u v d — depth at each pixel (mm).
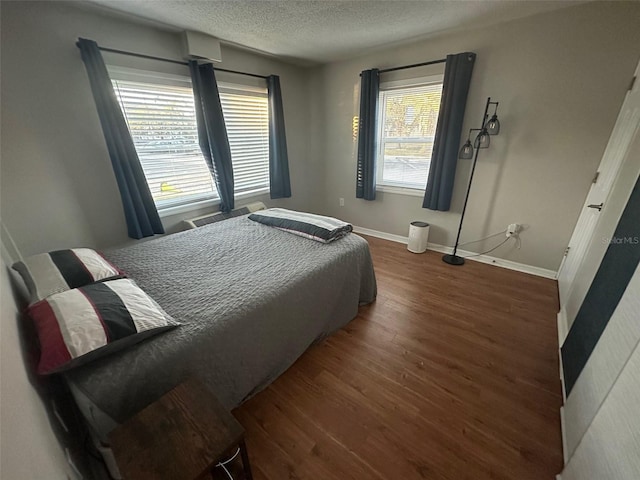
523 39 2363
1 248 1420
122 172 2342
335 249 1999
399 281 2729
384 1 2012
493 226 2947
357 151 3744
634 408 797
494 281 2695
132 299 1217
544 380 1605
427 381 1613
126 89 2404
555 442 1280
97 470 1111
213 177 3051
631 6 1942
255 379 1466
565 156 2404
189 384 1058
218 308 1345
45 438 736
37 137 1989
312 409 1457
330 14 2195
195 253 1940
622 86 2076
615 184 1775
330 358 1796
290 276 1642
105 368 1023
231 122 3270
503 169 2740
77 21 2031
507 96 2553
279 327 1542
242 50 3094
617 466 800
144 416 938
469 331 2021
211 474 1155
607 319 1229
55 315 1042
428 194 3186
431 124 3164
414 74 3027
